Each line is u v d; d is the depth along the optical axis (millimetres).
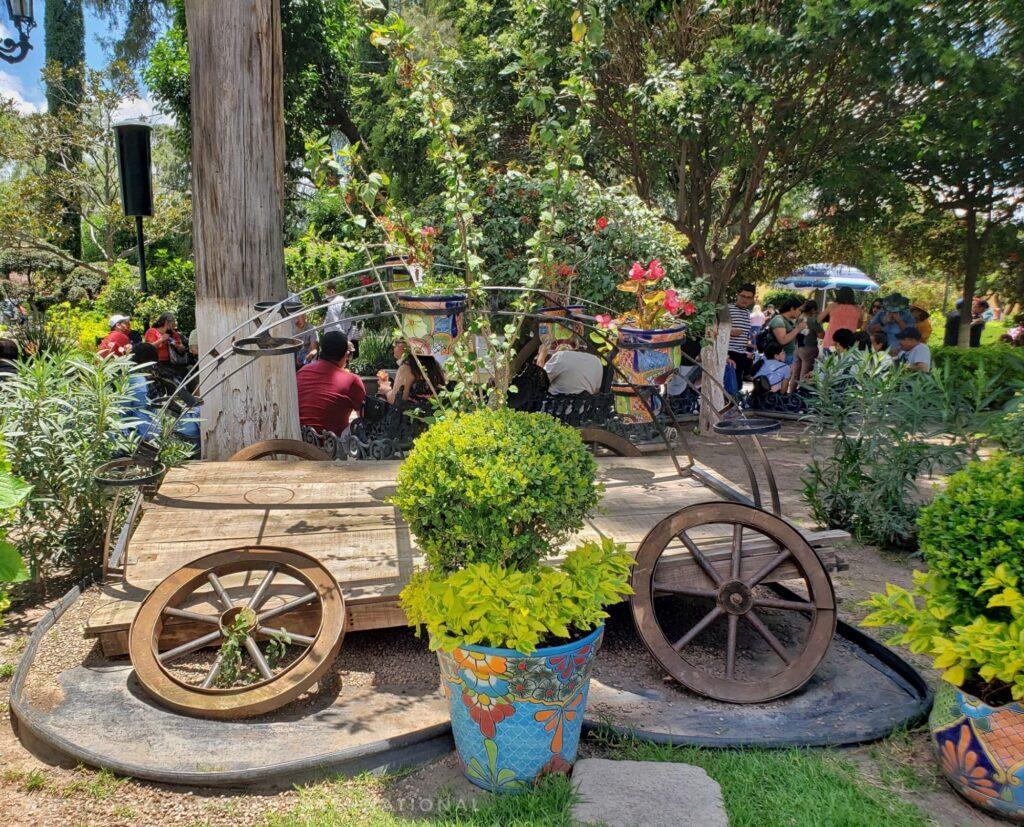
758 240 10758
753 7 8625
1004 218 11898
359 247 4098
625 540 4031
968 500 2955
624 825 2521
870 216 10570
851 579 4973
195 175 5531
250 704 3094
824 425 5945
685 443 5090
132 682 3357
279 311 4508
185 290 15586
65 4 24266
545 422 3068
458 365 3791
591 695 3502
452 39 16062
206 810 2689
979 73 7590
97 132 19203
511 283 6344
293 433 5945
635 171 10328
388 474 5059
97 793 2729
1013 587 2803
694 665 3848
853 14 7352
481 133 11094
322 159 3809
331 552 3895
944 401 5367
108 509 4543
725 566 3824
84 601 4191
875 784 2896
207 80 5375
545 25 8461
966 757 2744
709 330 8883
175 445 4773
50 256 20438
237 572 3686
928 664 3850
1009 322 19141
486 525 2822
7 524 4332
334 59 15914
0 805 2650
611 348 4199
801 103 8805
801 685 3453
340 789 2818
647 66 8531
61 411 4578
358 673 3627
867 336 11266
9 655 3715
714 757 3006
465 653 2691
